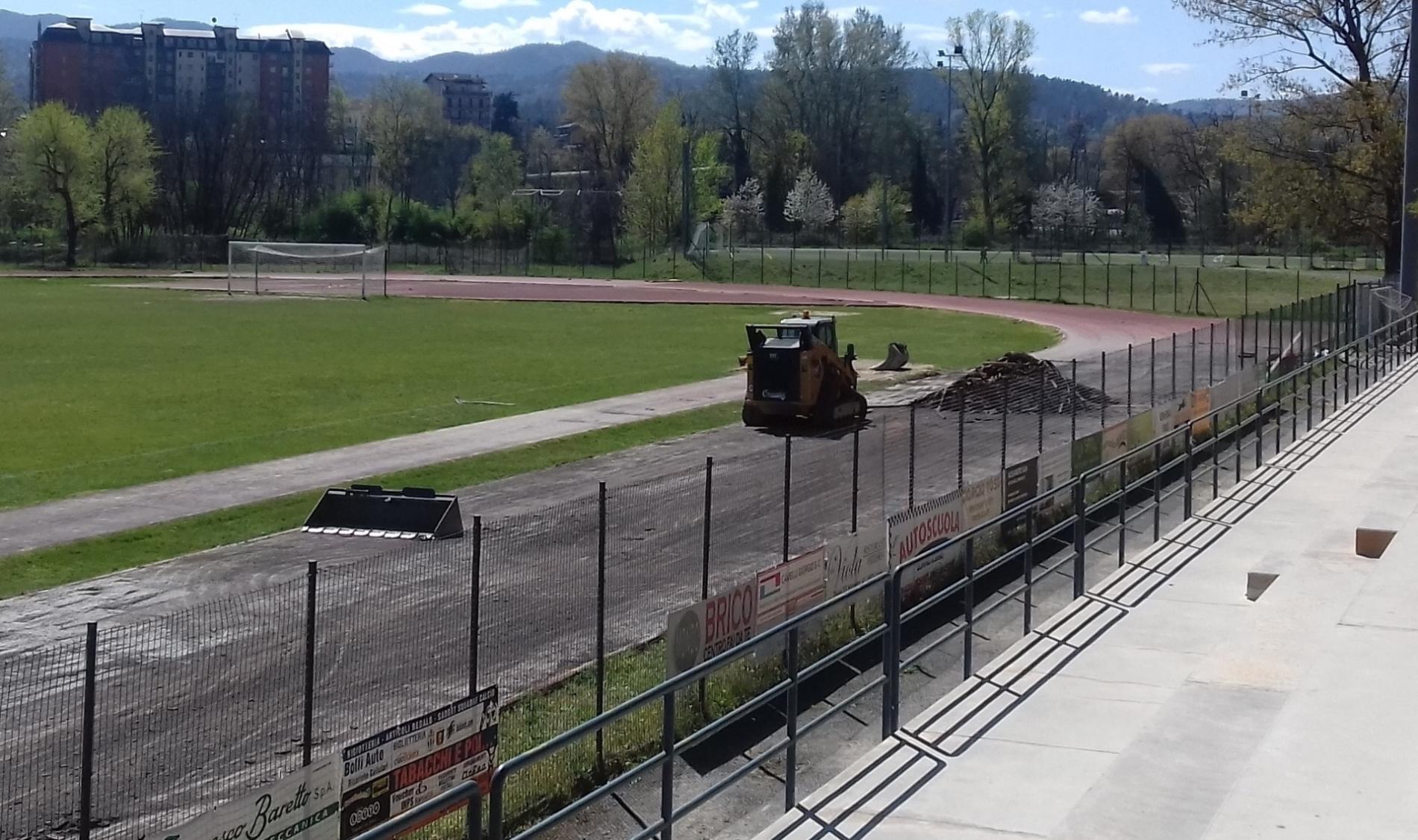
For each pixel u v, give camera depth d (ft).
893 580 41.04
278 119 597.52
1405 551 51.78
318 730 41.57
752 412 111.86
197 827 27.81
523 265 410.11
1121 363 155.94
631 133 563.07
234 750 39.96
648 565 63.57
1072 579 64.08
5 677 43.70
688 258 390.01
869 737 45.68
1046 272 331.77
